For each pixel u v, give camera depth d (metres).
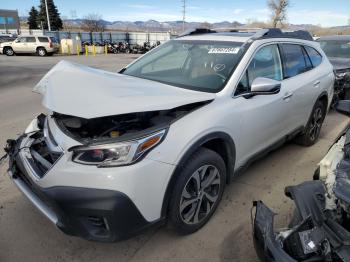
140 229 2.41
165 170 2.41
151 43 43.94
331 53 8.87
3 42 28.92
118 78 3.03
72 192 2.23
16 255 2.71
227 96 3.03
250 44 3.50
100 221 2.31
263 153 3.78
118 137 2.31
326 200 2.02
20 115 6.86
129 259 2.69
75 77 2.87
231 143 3.02
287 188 2.30
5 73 14.27
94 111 2.28
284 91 3.81
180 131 2.52
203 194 2.90
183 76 3.40
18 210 3.28
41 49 26.81
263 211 2.22
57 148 2.46
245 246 2.87
